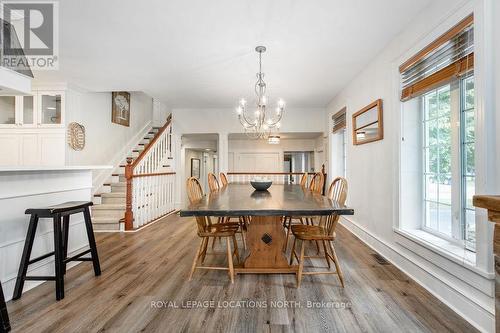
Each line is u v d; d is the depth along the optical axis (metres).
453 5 1.80
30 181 2.15
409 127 2.50
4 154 4.16
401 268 2.45
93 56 3.07
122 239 3.57
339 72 3.59
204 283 2.20
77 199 2.74
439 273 1.95
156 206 4.98
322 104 5.52
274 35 2.59
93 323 1.64
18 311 1.77
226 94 4.74
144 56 3.08
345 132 4.57
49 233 2.36
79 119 4.51
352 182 3.87
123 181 5.34
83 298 1.95
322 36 2.61
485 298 1.55
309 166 7.77
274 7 2.14
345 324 1.62
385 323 1.63
